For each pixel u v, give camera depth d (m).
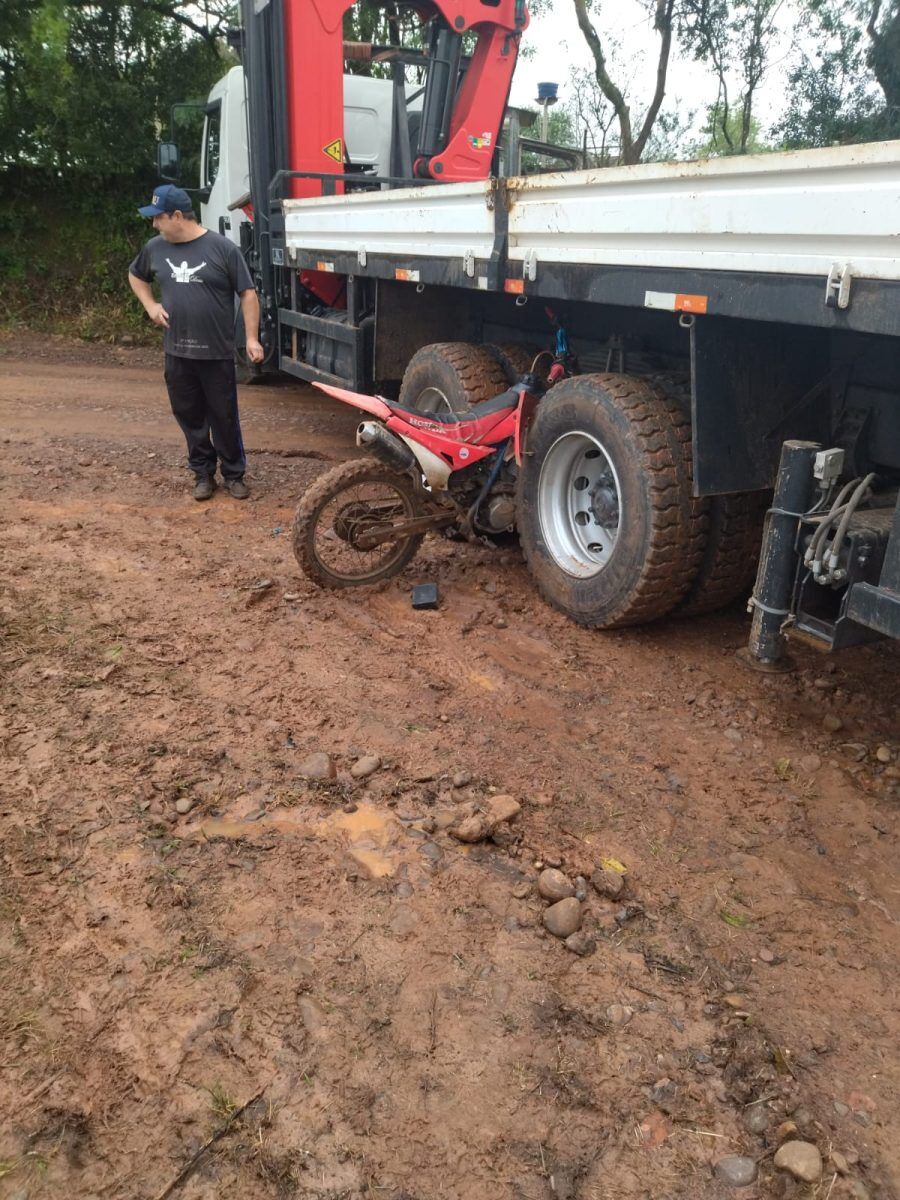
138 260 5.48
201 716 3.34
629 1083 2.01
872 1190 1.80
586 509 4.39
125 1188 1.76
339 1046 2.06
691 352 3.36
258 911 2.43
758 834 2.87
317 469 6.82
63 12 13.54
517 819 2.85
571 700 3.62
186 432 5.79
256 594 4.41
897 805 3.02
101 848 2.63
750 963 2.36
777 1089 2.00
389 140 9.13
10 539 5.03
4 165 14.95
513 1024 2.14
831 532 3.03
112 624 4.04
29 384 10.13
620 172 3.42
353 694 3.57
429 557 5.07
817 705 3.64
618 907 2.52
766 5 12.38
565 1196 1.78
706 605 4.17
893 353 3.32
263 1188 1.77
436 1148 1.86
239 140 9.35
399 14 8.25
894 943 2.45
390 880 2.56
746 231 2.94
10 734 3.15
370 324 6.19
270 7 7.36
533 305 5.27
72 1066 1.99
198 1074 1.98
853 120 10.80
